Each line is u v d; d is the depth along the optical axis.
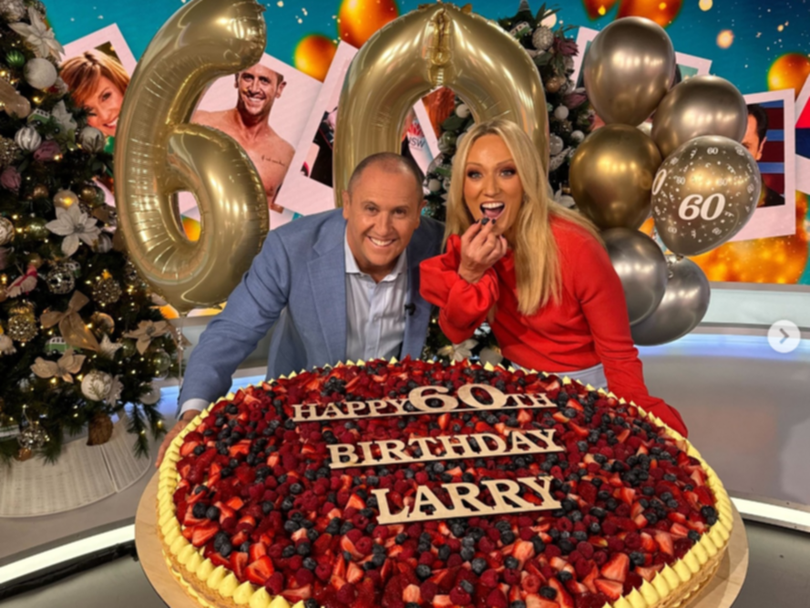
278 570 1.09
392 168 1.72
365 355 2.21
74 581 2.14
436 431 1.52
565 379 1.87
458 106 3.09
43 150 2.56
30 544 2.68
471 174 1.82
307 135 4.98
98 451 3.06
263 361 4.85
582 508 1.25
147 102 2.46
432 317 2.83
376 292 2.09
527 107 2.41
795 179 5.63
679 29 5.43
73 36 4.34
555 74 3.24
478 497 1.26
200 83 2.50
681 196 2.31
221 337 2.01
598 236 1.93
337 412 1.60
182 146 2.44
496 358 2.94
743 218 2.32
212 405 1.74
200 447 1.48
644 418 1.68
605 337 1.87
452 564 1.08
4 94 2.47
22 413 2.72
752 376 4.88
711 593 1.21
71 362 2.75
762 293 5.87
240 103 4.79
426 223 2.19
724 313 5.95
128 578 2.17
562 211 1.92
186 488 1.34
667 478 1.37
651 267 2.46
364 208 1.74
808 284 5.82
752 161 2.30
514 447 1.45
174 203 2.69
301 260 2.05
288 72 4.86
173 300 2.66
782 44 5.44
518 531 1.17
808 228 5.72
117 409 3.09
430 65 2.39
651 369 5.05
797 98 5.53
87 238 2.72
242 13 2.31
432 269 1.88
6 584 2.08
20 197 2.64
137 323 3.12
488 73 2.38
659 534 1.17
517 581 1.05
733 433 3.89
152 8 4.51
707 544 1.20
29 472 2.87
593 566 1.08
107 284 2.87
